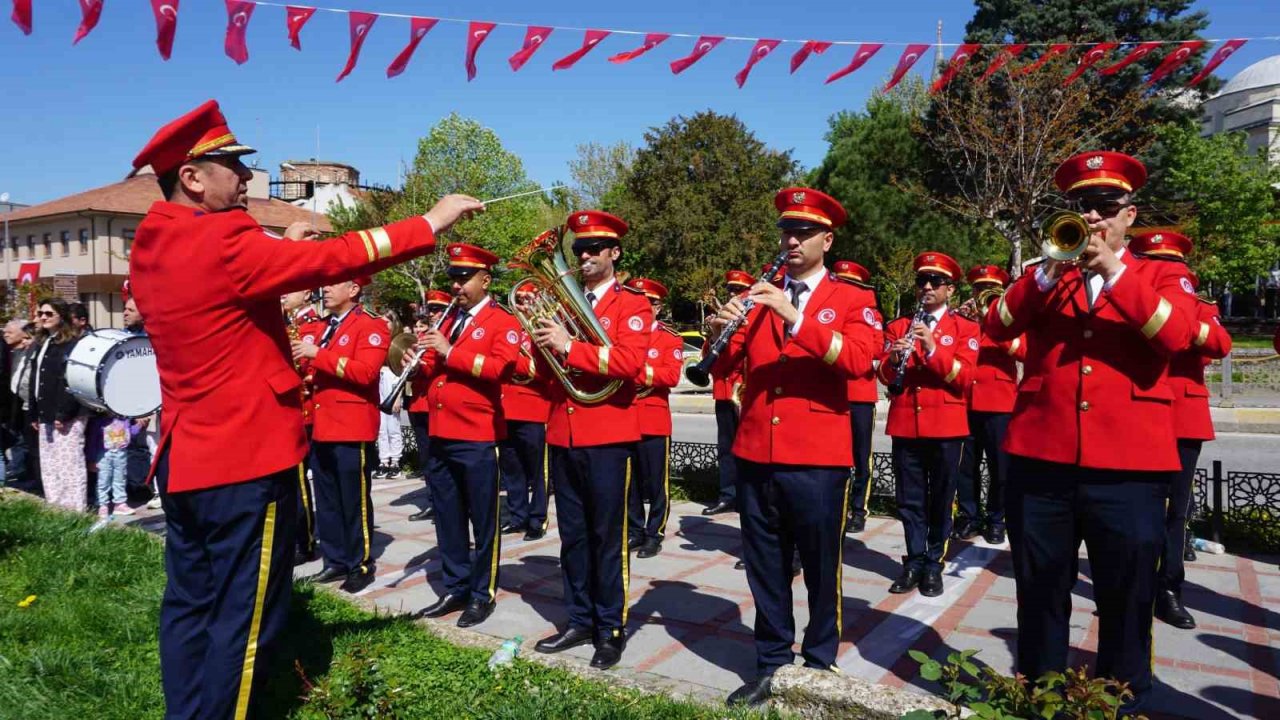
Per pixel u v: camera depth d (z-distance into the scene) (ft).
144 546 20.58
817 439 13.10
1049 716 9.09
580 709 12.25
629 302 15.66
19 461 33.55
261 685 11.95
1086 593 18.61
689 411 63.67
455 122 143.64
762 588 13.62
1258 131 156.87
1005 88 68.13
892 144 104.32
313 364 19.60
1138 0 78.74
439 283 110.73
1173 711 12.79
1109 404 10.61
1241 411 50.26
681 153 115.85
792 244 13.66
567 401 15.49
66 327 26.86
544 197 146.82
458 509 18.01
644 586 19.70
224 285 10.19
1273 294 141.90
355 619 16.43
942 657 15.19
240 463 10.47
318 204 180.14
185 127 10.39
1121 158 10.66
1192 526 22.27
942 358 18.74
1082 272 10.97
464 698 12.84
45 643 14.69
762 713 11.90
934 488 19.31
